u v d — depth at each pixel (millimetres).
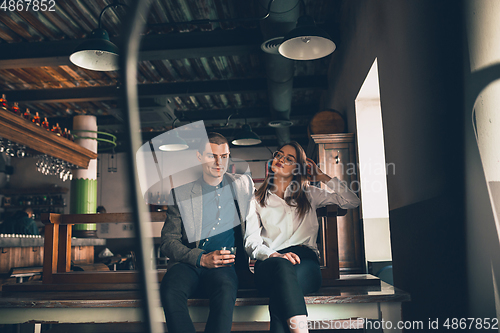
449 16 1896
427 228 2305
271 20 3828
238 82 6945
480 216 1646
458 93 1830
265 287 1828
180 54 5113
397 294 1875
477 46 1657
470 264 1749
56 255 2432
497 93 1545
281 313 1571
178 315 1622
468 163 1753
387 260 4160
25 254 4734
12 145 4430
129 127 276
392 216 3152
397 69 2885
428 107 2238
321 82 6797
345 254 4523
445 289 2041
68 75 6633
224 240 1981
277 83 5473
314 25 3293
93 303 1896
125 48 274
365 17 3887
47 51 5102
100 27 3357
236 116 8656
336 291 2021
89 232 6758
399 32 2789
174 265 1890
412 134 2566
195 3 4590
